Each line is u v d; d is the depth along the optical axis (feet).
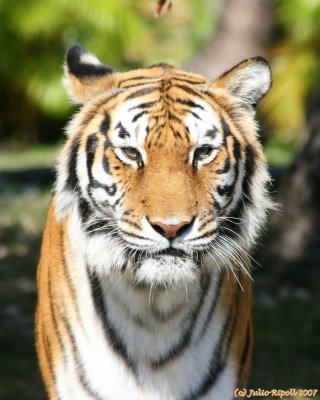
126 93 28.22
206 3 151.74
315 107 64.23
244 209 28.63
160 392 28.76
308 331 55.57
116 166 27.50
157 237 26.63
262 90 29.48
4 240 72.08
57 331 29.48
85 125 28.37
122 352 28.68
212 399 29.45
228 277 29.66
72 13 125.08
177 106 27.86
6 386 45.98
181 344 28.76
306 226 63.52
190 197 26.81
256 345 53.57
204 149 27.76
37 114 134.92
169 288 28.02
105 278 28.45
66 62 29.71
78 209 28.22
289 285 63.21
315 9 119.34
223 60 112.06
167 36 149.89
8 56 125.70
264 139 126.72
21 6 123.85
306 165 63.57
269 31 113.50
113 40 126.21
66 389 29.22
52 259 30.12
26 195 89.04
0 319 55.06
